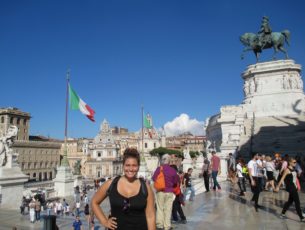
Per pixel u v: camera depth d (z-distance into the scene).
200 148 159.25
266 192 15.85
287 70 45.59
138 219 3.51
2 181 14.06
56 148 105.94
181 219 9.45
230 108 46.50
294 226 8.55
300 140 33.12
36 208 12.45
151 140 131.25
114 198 3.54
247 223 9.08
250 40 48.31
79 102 31.36
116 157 117.19
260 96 46.22
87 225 11.10
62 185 27.16
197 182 24.58
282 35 46.88
